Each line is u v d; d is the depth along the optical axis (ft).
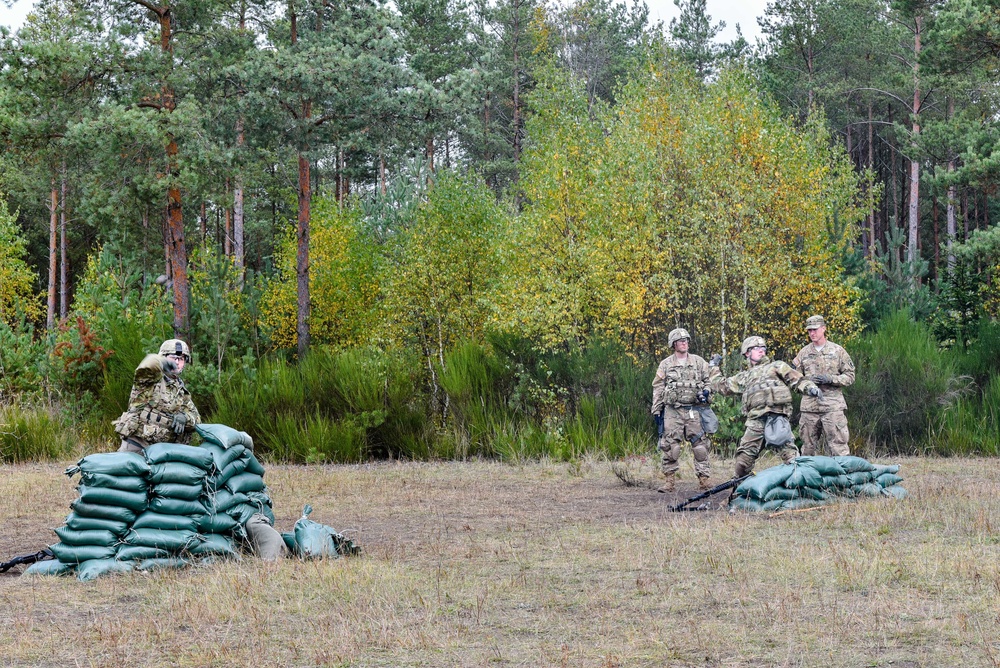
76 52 67.77
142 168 71.51
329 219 88.58
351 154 125.08
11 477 49.96
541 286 62.80
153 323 68.95
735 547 27.40
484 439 60.08
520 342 62.39
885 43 165.58
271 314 82.23
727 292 60.49
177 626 20.49
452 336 66.59
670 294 60.13
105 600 23.11
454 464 55.67
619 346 61.00
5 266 128.77
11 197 157.28
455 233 66.59
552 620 20.39
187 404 28.99
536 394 60.18
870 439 57.16
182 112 68.80
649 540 28.81
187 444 29.09
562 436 57.52
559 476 48.16
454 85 78.79
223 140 74.64
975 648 17.70
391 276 66.95
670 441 40.68
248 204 131.85
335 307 81.97
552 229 63.67
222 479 27.84
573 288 61.46
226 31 76.07
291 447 59.67
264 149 75.77
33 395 67.92
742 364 58.13
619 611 21.01
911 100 171.42
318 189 120.78
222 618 20.99
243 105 72.69
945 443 56.03
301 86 74.08
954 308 70.64
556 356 61.52
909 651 17.70
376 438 62.23
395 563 26.58
